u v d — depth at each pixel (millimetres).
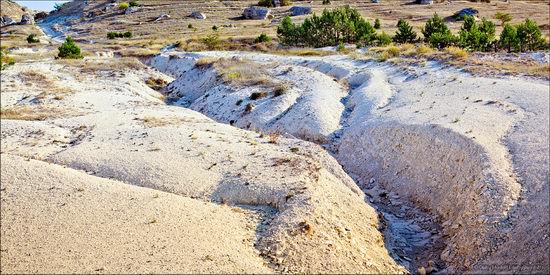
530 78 26328
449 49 38344
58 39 97375
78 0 157625
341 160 22281
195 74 42969
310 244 12172
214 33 79750
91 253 11586
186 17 108625
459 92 24891
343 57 44219
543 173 14398
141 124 24250
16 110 29969
